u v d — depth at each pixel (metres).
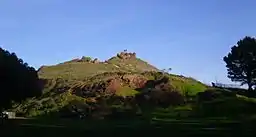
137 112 66.75
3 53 44.06
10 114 79.19
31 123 48.53
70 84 123.50
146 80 115.38
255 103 66.06
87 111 81.38
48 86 124.69
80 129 37.12
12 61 44.22
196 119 51.78
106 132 34.06
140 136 30.59
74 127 40.38
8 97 44.78
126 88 113.50
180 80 104.12
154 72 122.94
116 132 34.00
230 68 100.94
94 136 31.20
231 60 100.19
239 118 46.44
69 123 49.75
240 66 98.69
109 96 106.38
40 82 51.12
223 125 37.84
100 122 50.81
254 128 33.09
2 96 44.25
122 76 120.19
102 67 172.88
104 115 64.38
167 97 82.56
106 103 87.81
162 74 117.19
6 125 42.03
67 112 85.50
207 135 29.52
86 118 65.19
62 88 119.56
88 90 114.31
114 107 71.62
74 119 65.44
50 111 92.12
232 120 45.16
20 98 46.59
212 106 65.62
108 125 42.88
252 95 88.19
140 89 111.75
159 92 85.25
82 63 174.00
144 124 42.72
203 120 48.28
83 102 98.19
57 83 128.75
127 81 117.19
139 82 116.06
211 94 78.38
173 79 105.06
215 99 72.75
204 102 71.62
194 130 33.34
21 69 45.34
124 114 63.12
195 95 87.50
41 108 96.56
